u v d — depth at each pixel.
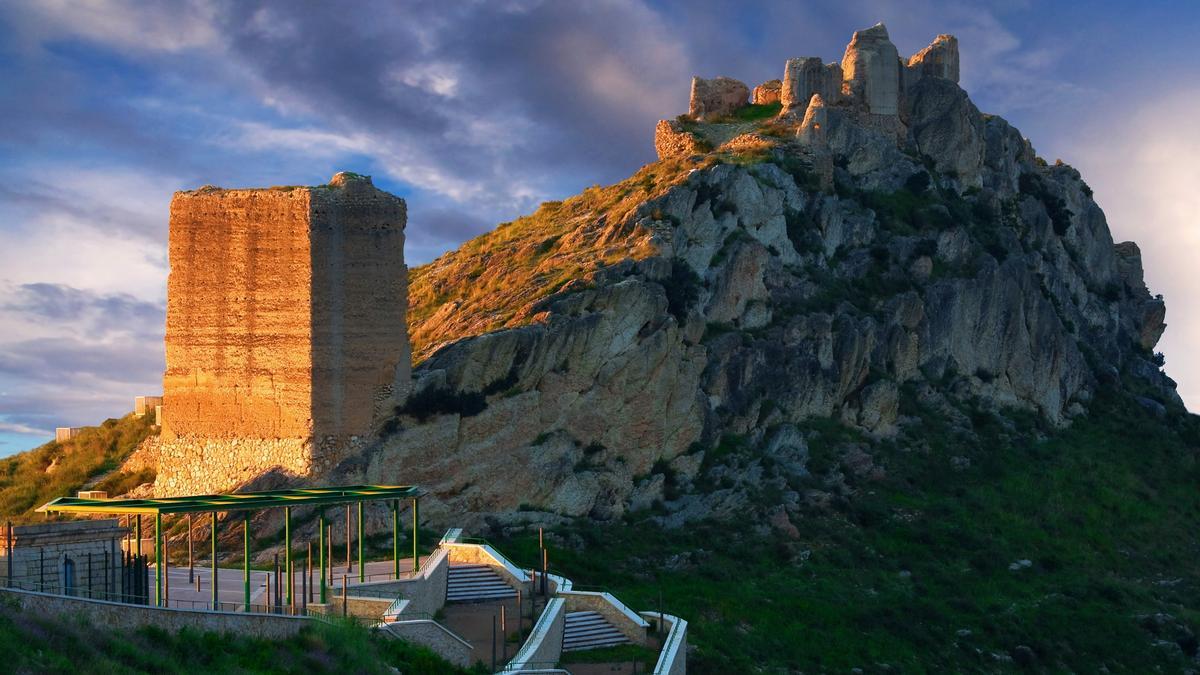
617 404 80.88
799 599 74.62
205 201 72.56
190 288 72.56
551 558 71.19
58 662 37.03
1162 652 80.12
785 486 86.56
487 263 98.06
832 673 67.69
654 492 81.25
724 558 78.06
